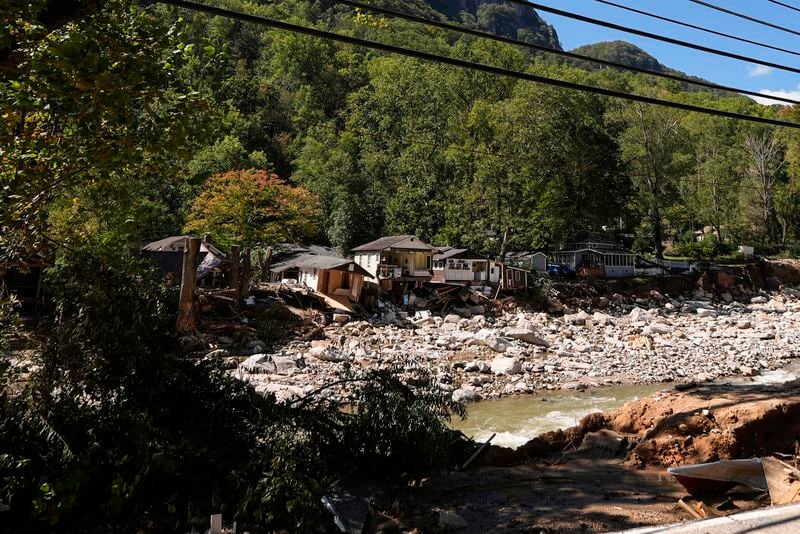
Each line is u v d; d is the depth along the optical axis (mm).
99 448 7066
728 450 9695
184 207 48344
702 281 56281
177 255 31547
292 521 6895
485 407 18703
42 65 5984
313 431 9133
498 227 53531
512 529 7645
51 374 7637
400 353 26609
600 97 68188
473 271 44031
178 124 7262
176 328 9242
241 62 98125
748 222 77562
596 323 40594
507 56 67062
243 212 41781
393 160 66875
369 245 45562
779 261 65062
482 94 65438
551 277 51812
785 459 9438
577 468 10406
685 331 38000
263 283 33594
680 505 8195
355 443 9375
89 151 7004
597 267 54844
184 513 6977
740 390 12438
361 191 65000
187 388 8727
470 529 7727
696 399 11562
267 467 7445
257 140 77500
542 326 38125
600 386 22469
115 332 7926
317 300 33062
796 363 28625
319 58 104375
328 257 37656
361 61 106375
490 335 29703
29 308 19906
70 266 8016
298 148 78625
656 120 64375
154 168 7949
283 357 22594
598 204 53750
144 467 6789
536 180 50656
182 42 7480
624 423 11922
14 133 7523
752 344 33219
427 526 7801
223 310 27594
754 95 7344
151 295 8742
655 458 10391
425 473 9953
